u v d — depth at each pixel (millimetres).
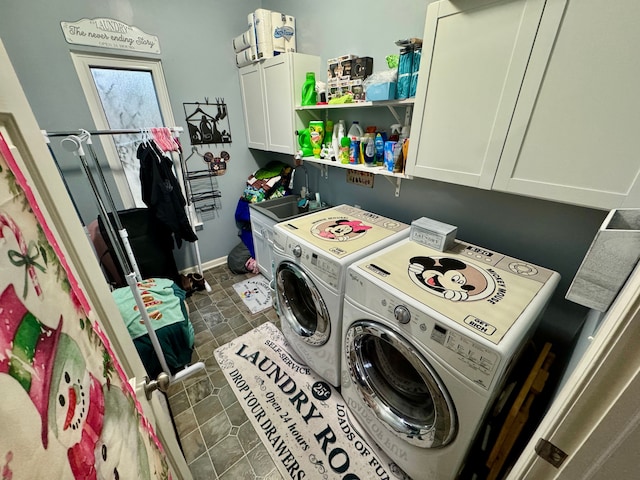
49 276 354
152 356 1563
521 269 1153
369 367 1297
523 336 841
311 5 1978
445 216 1632
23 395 259
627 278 618
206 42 2312
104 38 1913
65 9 1753
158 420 719
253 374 1765
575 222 1162
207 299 2516
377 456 1338
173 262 2512
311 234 1522
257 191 2646
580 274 690
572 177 871
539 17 804
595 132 796
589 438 376
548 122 874
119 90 2105
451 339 845
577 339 1096
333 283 1262
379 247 1389
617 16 687
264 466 1298
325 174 2391
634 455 346
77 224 508
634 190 766
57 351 324
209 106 2496
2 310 260
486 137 1029
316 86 1954
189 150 2521
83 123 2020
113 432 408
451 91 1081
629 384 327
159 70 2199
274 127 2283
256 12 1979
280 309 1816
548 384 1193
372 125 1845
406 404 1181
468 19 959
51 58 1800
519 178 987
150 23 2045
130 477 419
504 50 903
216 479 1250
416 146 1273
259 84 2271
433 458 1052
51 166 462
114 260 2170
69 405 320
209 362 1851
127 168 2303
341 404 1576
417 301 954
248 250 2969
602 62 738
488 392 794
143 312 1297
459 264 1192
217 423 1478
